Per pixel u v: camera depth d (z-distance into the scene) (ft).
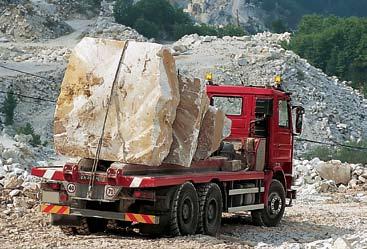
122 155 55.31
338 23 436.35
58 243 52.95
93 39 57.11
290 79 280.72
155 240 55.21
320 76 299.58
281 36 435.12
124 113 55.62
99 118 56.08
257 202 69.77
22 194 73.97
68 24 405.39
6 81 274.36
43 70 293.84
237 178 65.26
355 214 85.71
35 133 228.84
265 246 56.90
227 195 64.69
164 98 55.16
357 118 278.26
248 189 67.46
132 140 55.26
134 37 388.78
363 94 343.05
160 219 56.03
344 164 118.93
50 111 262.26
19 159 119.24
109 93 55.88
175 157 57.72
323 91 284.61
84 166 56.24
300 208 90.79
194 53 300.40
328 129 255.50
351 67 408.05
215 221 61.57
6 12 385.70
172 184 55.83
